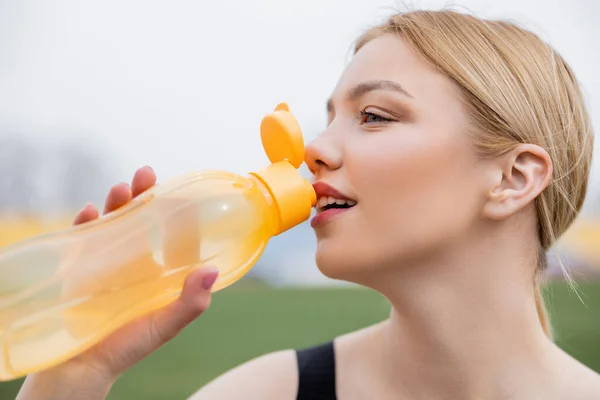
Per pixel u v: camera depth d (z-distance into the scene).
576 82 1.47
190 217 1.14
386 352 1.35
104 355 1.09
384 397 1.33
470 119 1.22
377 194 1.17
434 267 1.21
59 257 1.09
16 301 1.04
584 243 5.53
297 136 1.23
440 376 1.26
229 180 1.18
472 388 1.25
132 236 1.13
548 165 1.24
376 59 1.28
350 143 1.22
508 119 1.25
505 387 1.25
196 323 4.64
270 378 1.43
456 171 1.20
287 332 4.35
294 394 1.39
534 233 1.32
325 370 1.41
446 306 1.22
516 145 1.24
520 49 1.35
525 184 1.24
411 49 1.27
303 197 1.20
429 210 1.18
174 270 1.13
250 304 5.44
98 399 1.09
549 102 1.34
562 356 1.34
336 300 5.59
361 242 1.18
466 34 1.30
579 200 1.47
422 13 1.36
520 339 1.27
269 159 1.28
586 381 1.28
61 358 1.05
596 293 5.14
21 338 1.03
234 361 3.67
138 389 3.18
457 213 1.20
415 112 1.21
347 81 1.30
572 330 4.07
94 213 1.15
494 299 1.24
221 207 1.14
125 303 1.10
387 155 1.18
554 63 1.40
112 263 1.11
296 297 5.78
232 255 1.15
